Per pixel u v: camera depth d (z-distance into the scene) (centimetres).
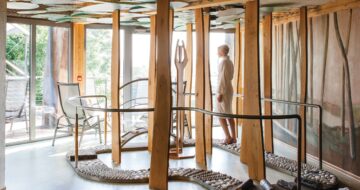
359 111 452
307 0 481
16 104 677
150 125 617
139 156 590
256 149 457
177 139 569
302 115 545
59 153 594
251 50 450
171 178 456
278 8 540
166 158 390
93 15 630
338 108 499
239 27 748
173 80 714
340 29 489
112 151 553
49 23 703
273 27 727
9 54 663
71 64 754
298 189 364
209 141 596
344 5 476
